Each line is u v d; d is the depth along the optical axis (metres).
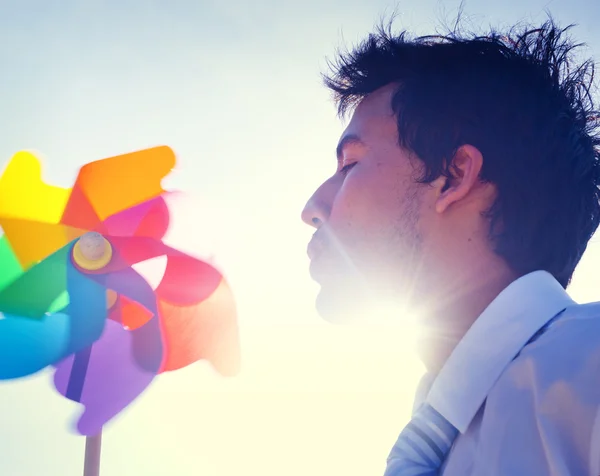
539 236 0.86
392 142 0.95
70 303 2.07
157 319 2.07
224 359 2.04
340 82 1.07
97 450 1.89
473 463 0.73
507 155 0.88
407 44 1.00
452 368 0.79
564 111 0.94
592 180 0.96
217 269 2.10
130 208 2.22
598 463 0.61
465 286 0.86
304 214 1.01
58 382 1.99
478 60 0.94
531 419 0.68
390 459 0.81
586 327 0.68
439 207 0.88
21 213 2.15
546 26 1.00
